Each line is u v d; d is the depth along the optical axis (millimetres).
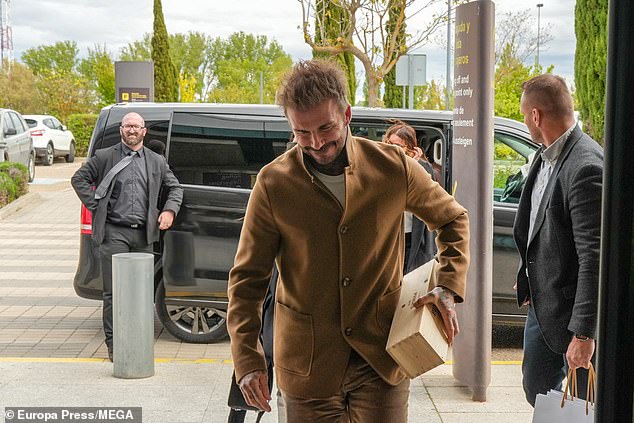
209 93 62938
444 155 7383
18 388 6129
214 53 74375
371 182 2971
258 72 71875
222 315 7590
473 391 5836
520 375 6574
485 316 5770
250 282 3102
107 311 6953
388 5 17125
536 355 4109
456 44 5738
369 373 3078
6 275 11180
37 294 9969
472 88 5582
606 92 2252
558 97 3885
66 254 12977
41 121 32438
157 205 7203
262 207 3035
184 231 7391
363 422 3096
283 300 3135
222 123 7547
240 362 3078
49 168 30734
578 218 3732
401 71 16156
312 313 3041
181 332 7645
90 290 7508
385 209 2996
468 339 5840
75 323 8570
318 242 2982
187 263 7398
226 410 5684
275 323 3195
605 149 2262
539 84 3930
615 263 2256
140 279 6348
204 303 7441
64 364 6809
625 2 2193
